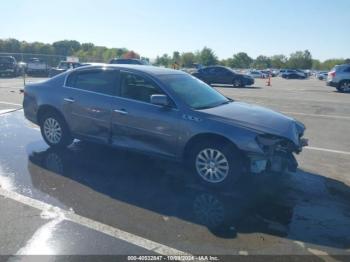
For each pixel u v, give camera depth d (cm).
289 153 510
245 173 548
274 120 525
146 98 562
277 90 2314
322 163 654
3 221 402
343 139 845
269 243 376
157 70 605
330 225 419
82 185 513
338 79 2178
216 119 509
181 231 395
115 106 582
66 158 623
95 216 422
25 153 647
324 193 514
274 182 547
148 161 618
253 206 464
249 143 482
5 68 3047
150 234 386
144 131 556
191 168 534
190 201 472
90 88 621
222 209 452
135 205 455
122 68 596
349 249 369
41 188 498
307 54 11656
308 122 1057
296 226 414
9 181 519
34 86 691
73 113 632
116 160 620
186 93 562
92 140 621
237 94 1934
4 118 967
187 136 520
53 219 411
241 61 11575
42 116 680
